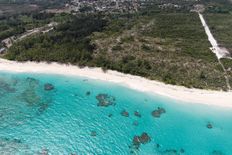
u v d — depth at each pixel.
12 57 116.19
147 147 71.69
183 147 72.00
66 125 80.19
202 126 79.12
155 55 117.25
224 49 129.38
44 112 85.62
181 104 87.44
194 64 110.06
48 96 93.56
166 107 86.50
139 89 95.50
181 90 93.19
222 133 76.88
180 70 104.94
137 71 103.62
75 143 73.62
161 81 98.00
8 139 74.38
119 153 70.06
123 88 96.56
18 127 79.12
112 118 82.69
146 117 82.56
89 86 98.56
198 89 93.25
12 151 70.06
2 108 87.00
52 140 74.62
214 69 106.56
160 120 81.19
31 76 105.44
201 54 120.94
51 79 103.31
